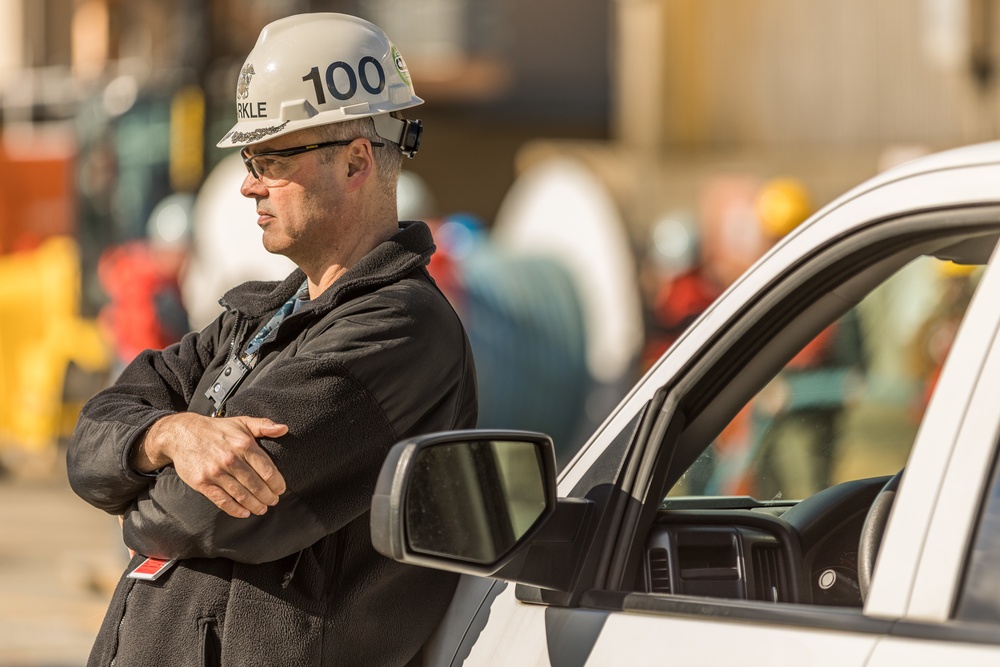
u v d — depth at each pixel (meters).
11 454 45.28
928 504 4.96
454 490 5.90
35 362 44.62
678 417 6.52
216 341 8.32
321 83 7.62
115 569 27.73
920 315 23.31
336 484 7.01
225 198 36.41
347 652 7.20
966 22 44.00
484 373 37.25
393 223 7.98
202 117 44.22
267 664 6.97
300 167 7.69
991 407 4.90
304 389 7.00
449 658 7.13
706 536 6.54
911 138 46.34
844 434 16.75
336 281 7.51
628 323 41.69
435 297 7.52
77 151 45.09
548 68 65.50
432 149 65.00
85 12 55.91
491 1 63.06
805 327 6.55
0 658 22.38
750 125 52.16
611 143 65.75
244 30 51.34
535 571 6.20
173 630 7.12
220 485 6.82
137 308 30.67
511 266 39.56
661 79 55.31
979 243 5.91
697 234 39.38
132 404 7.68
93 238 44.22
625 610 5.96
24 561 30.31
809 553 7.08
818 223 6.20
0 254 46.59
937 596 4.83
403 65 8.02
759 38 51.84
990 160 5.51
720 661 5.36
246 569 7.06
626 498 6.38
